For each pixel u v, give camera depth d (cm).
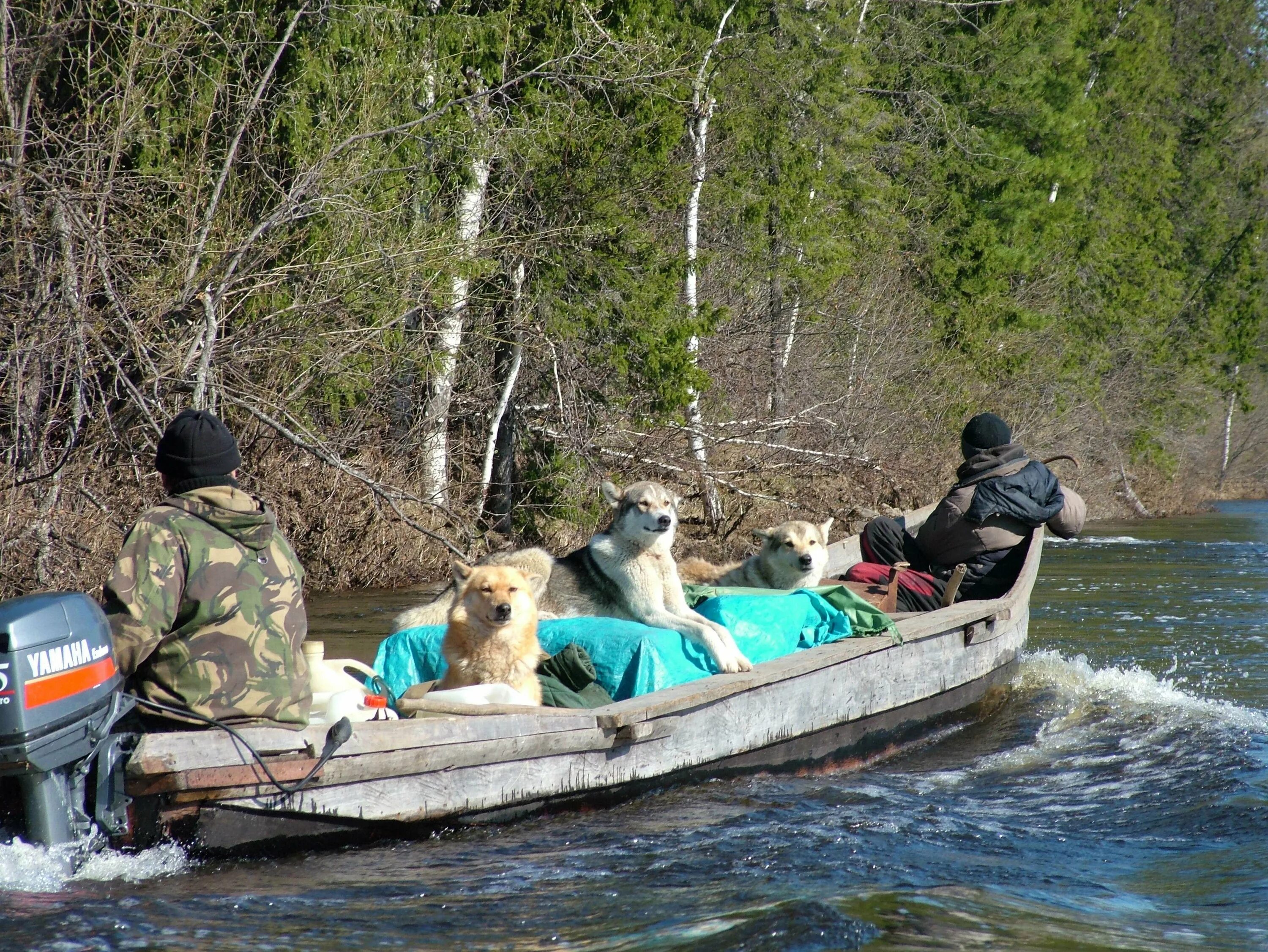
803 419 4391
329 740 912
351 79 2602
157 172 2275
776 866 938
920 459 5097
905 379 5547
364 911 826
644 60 3100
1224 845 1012
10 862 834
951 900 827
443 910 830
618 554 1512
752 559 1820
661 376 3328
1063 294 7306
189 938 763
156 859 889
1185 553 4094
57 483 1980
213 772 869
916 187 6350
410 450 3067
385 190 2689
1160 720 1540
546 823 1084
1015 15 6600
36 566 2000
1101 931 780
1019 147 6556
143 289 2123
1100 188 7894
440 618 1469
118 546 2242
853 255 5209
